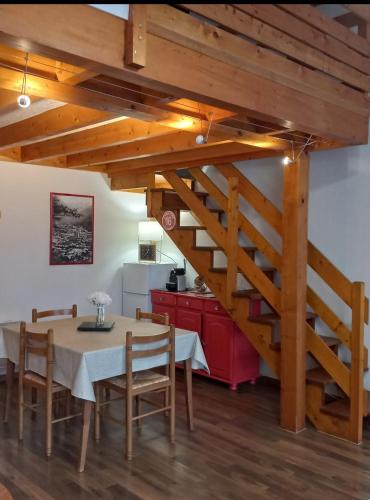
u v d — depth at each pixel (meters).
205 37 2.26
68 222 5.73
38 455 3.28
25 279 5.35
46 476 2.99
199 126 3.01
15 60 2.13
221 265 5.57
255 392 4.75
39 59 2.13
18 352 3.68
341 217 4.30
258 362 5.05
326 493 2.84
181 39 2.15
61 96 2.40
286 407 3.79
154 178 5.51
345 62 3.26
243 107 2.50
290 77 2.80
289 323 3.74
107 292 6.20
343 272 4.29
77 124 3.19
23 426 3.78
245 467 3.15
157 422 3.91
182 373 5.37
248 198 4.50
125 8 1.92
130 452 3.25
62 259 5.69
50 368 3.29
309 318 4.19
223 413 4.15
